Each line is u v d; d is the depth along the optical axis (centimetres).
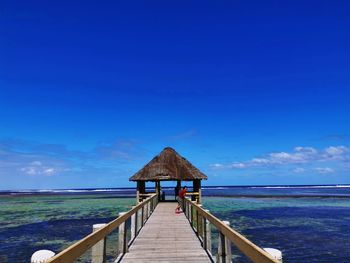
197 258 848
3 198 7681
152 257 862
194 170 2641
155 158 2684
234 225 2658
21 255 1691
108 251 1670
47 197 8262
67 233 2331
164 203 2639
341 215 3341
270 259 335
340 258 1620
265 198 6625
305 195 7962
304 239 2075
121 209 4228
